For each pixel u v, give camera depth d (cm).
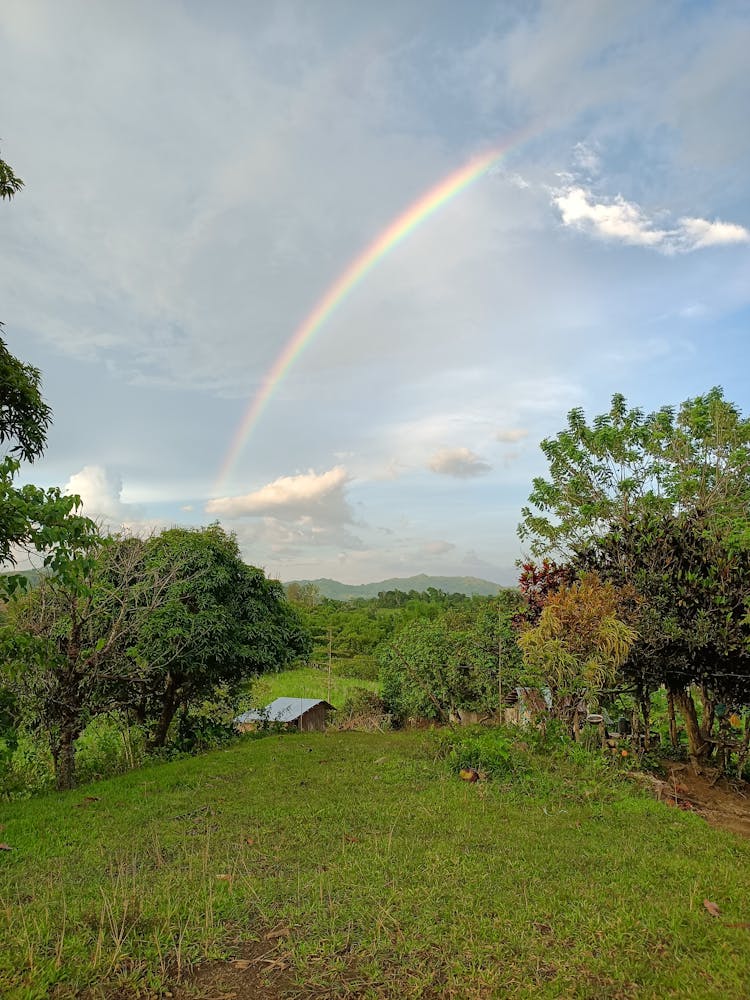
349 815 652
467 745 882
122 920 387
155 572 1037
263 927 394
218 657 1219
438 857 516
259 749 1085
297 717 1839
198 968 347
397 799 721
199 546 1261
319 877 467
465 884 462
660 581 884
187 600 1229
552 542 1148
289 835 589
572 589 946
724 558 844
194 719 1415
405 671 1783
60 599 921
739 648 810
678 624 860
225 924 396
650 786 780
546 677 945
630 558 960
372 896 436
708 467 1011
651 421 1093
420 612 4438
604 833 602
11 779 930
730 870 504
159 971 341
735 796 812
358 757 990
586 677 877
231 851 546
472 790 759
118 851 554
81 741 1195
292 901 431
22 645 721
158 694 1356
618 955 362
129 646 1078
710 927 397
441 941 375
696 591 855
